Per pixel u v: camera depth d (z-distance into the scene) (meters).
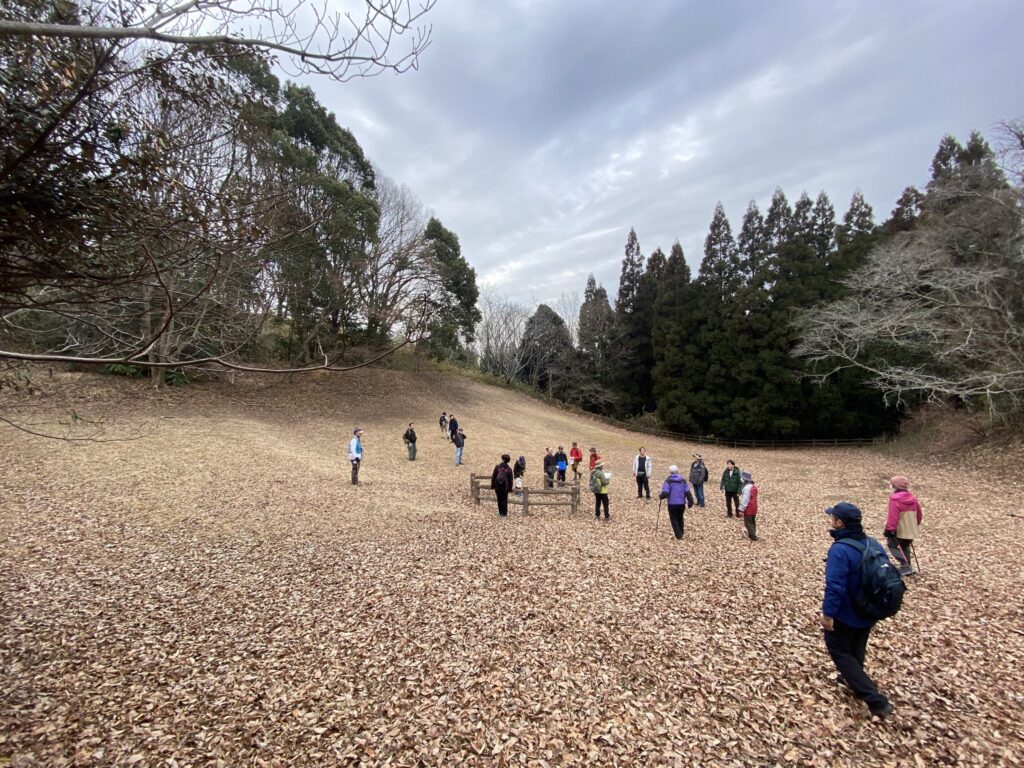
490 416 30.34
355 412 25.33
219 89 3.34
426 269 26.95
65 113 2.39
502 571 7.63
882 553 3.97
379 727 4.05
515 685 4.62
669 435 34.72
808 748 3.71
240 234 3.29
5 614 5.74
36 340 4.68
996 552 8.62
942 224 19.81
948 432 23.73
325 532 9.53
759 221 36.38
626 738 3.89
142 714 4.19
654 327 37.56
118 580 6.92
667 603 6.46
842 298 30.34
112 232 2.96
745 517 9.80
